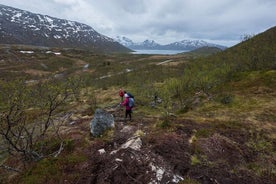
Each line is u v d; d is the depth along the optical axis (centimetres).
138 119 1977
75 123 2089
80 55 14400
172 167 1112
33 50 13950
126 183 1007
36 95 1266
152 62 11406
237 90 3016
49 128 1944
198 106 2586
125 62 12019
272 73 3316
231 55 4581
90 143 1448
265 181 1158
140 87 3650
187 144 1340
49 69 9656
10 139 1255
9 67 9050
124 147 1269
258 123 1877
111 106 2806
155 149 1220
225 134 1569
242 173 1190
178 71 5353
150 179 1027
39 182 1056
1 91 1114
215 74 3525
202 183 1057
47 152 1412
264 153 1407
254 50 4331
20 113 1199
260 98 2608
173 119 1867
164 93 2909
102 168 1115
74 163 1184
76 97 3309
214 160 1248
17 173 1255
